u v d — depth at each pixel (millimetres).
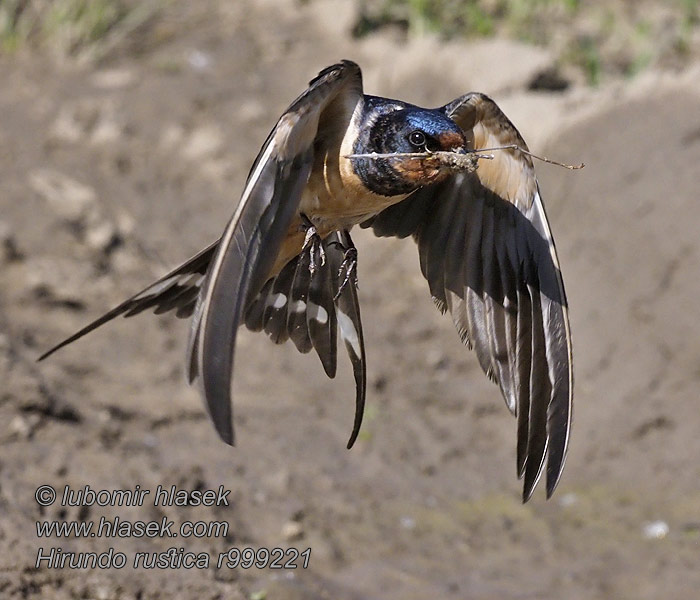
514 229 8492
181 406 13062
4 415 12227
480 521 12102
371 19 18734
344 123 7730
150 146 16516
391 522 11938
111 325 14039
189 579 10492
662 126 15125
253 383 13680
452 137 7633
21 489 11266
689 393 13469
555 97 16125
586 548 11766
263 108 17078
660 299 13945
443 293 8672
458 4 18875
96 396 12953
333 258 8359
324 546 11453
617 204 14672
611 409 13477
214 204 15875
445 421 13500
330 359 8359
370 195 7824
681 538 11883
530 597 10961
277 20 18812
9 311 13906
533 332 8422
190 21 18875
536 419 8352
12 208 15078
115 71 17719
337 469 12570
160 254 15008
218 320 6691
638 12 19391
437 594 10945
